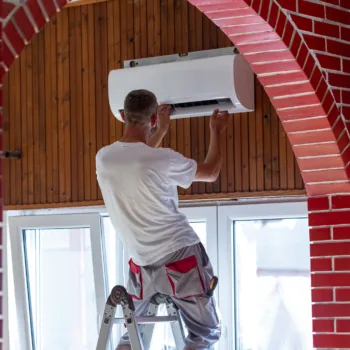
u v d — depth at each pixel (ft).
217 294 20.93
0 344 12.50
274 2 16.21
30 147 22.63
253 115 19.99
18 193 22.79
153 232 15.70
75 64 22.11
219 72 18.86
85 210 22.35
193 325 15.96
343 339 17.49
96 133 21.77
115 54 21.52
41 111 22.53
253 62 17.04
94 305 23.09
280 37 16.34
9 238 23.54
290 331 20.52
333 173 17.71
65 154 22.17
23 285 23.54
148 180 15.44
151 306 16.43
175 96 19.29
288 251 20.53
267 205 20.18
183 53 20.43
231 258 20.80
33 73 22.65
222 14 15.98
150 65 19.67
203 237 21.43
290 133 17.74
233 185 20.15
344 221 17.69
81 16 22.03
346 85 17.74
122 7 21.47
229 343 20.80
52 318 23.63
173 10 20.79
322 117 17.29
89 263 23.06
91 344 23.15
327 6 17.46
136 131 16.10
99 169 15.98
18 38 13.93
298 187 19.44
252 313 20.86
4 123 22.98
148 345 16.78
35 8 14.07
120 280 22.48
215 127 17.88
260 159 19.88
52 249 23.53
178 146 20.80
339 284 17.62
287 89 17.22
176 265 15.76
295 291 20.48
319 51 17.21
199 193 20.53
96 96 21.79
